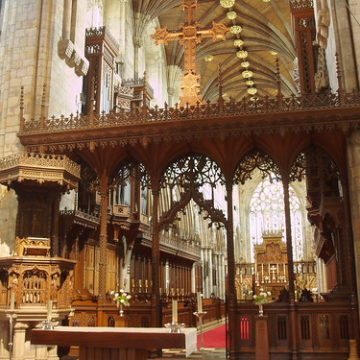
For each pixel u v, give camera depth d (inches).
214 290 1531.7
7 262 436.1
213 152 520.1
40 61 587.2
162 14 1326.3
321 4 562.3
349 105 456.8
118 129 508.1
